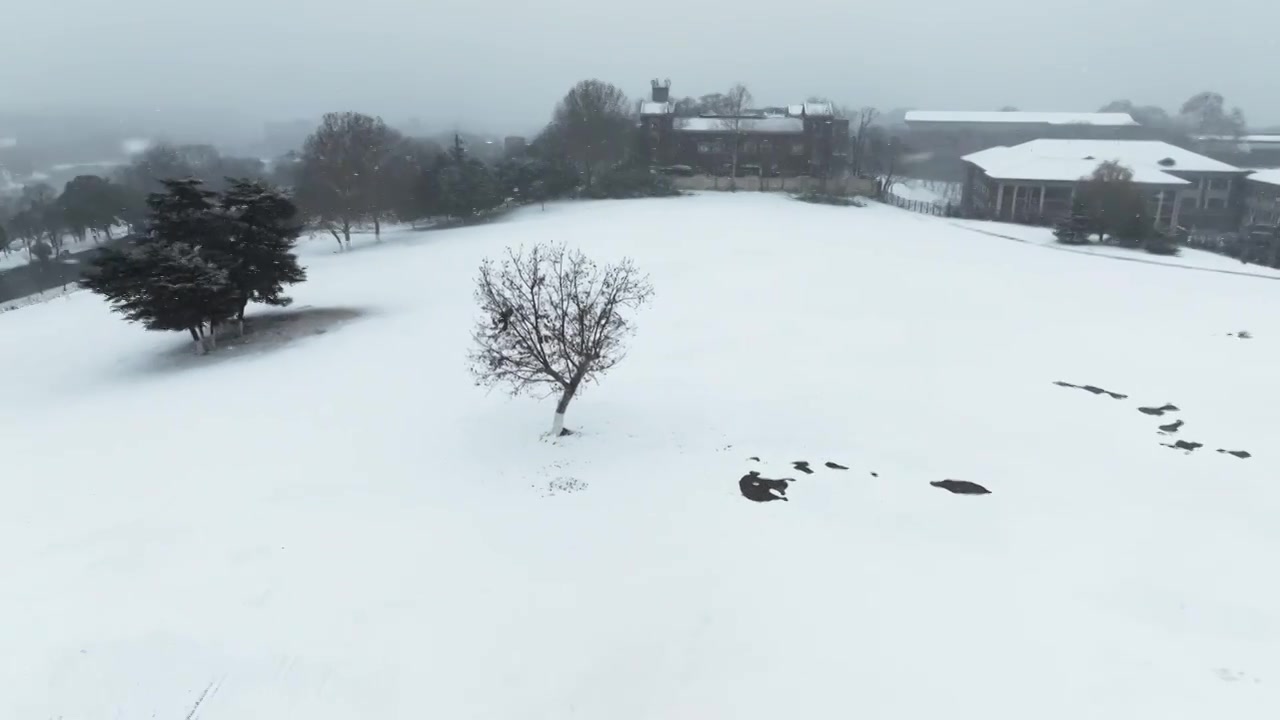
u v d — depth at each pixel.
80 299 50.31
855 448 23.27
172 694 12.41
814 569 16.25
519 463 21.97
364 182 68.94
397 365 31.95
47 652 13.15
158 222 38.81
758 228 62.50
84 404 30.41
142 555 16.97
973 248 57.00
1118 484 21.48
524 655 13.54
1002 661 13.31
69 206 81.00
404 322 38.81
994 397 27.98
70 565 16.56
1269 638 14.20
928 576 16.16
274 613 14.58
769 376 29.62
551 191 84.38
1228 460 23.06
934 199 101.00
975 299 41.09
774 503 19.39
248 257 39.00
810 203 81.56
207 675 12.83
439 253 57.53
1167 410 26.97
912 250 55.06
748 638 13.95
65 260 77.94
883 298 40.97
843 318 37.31
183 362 35.53
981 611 14.87
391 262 56.03
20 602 14.95
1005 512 19.45
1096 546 17.81
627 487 20.17
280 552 16.98
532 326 23.83
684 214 70.38
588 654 13.58
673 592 15.35
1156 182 71.38
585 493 19.91
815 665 13.23
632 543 17.27
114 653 13.15
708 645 13.79
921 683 12.75
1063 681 12.80
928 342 34.03
